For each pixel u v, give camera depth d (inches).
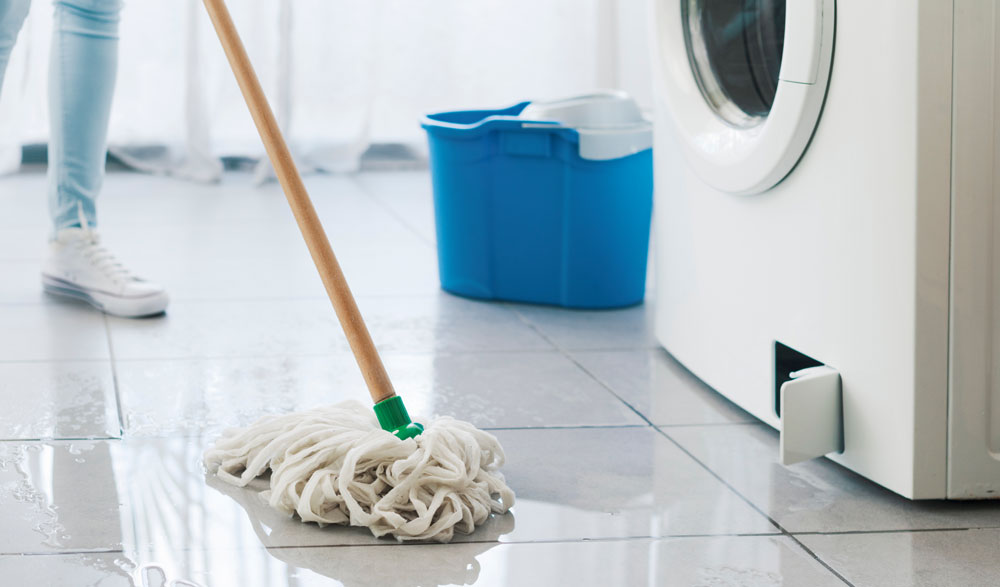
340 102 124.1
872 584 34.1
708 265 53.2
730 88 51.8
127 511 38.0
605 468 44.2
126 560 34.1
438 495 36.4
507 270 74.0
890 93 37.7
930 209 37.4
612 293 73.2
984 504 40.9
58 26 64.7
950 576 34.8
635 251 73.5
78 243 68.2
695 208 54.3
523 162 71.1
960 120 37.0
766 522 38.9
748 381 49.6
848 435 42.2
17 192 107.4
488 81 126.5
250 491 40.3
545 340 65.0
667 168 58.0
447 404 52.2
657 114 58.6
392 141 131.2
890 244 38.7
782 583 34.0
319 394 52.9
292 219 101.3
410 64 126.4
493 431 48.6
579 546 36.4
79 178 67.9
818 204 42.6
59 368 55.6
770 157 43.7
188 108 117.8
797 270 44.5
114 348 59.7
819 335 43.3
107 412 49.2
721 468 44.5
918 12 36.3
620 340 65.4
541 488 41.8
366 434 37.7
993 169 37.3
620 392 55.0
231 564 34.0
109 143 120.7
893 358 39.3
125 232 92.7
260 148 120.9
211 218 100.1
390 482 37.0
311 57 122.3
